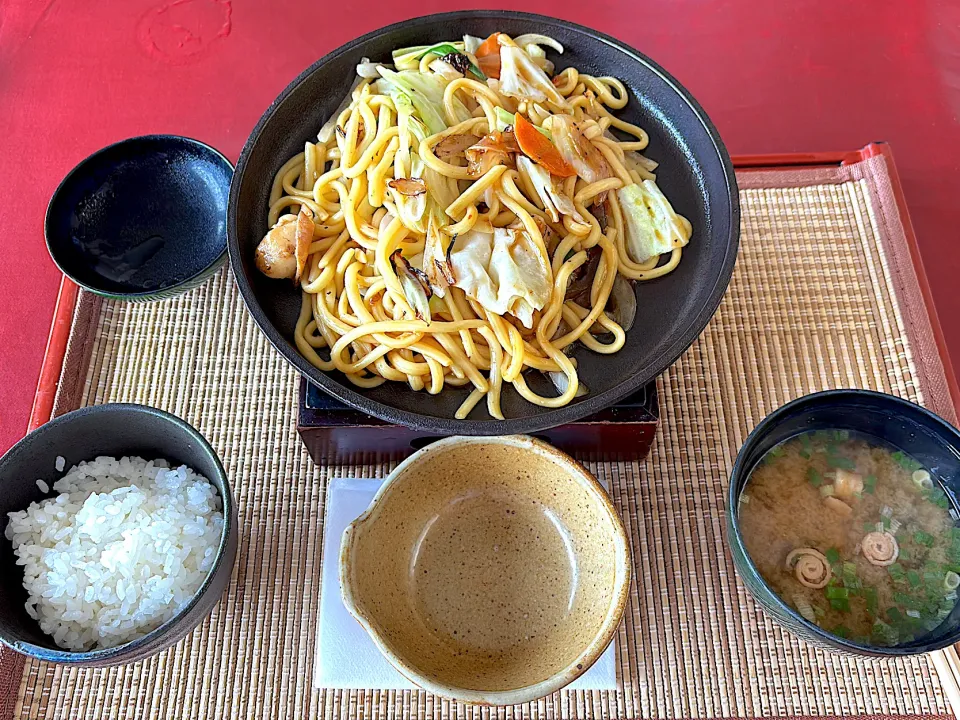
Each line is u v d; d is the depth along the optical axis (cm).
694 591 42
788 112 61
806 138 60
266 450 45
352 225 40
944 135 60
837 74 63
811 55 64
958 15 65
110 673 40
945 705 39
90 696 39
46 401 46
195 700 39
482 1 65
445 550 40
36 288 54
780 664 40
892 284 50
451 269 38
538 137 40
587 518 39
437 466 39
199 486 39
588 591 38
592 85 45
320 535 43
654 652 40
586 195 41
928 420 38
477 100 43
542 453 38
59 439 38
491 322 39
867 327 49
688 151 43
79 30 63
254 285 40
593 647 34
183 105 61
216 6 65
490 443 38
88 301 49
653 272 41
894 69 63
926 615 37
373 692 39
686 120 43
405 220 39
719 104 62
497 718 39
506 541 40
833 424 41
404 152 40
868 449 41
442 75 43
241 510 43
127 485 40
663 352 36
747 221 52
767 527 39
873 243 51
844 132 61
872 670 40
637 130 45
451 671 36
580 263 40
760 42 64
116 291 46
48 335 52
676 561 42
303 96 44
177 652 40
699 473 45
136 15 64
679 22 65
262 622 41
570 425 39
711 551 42
